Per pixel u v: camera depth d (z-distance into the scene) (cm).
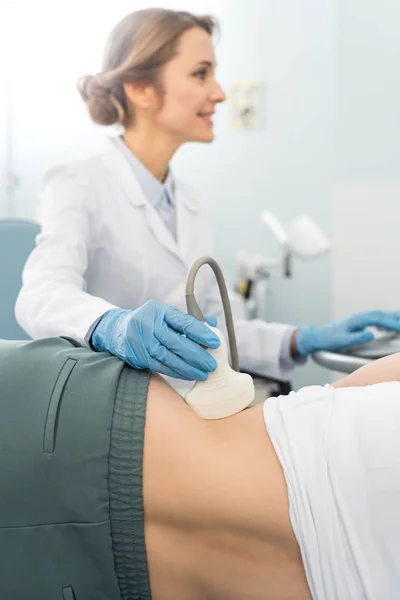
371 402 67
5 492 65
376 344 128
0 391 69
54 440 65
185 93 138
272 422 69
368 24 239
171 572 68
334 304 256
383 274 250
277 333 140
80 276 125
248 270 230
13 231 154
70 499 65
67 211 132
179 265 147
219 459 66
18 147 248
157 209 151
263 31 248
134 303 146
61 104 245
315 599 62
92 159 144
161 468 66
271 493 64
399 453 61
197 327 74
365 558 60
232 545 66
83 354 75
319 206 255
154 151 149
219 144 255
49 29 238
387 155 244
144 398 70
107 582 67
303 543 62
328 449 64
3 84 242
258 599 67
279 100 252
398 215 245
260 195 256
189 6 244
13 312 153
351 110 245
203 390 71
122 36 138
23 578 66
